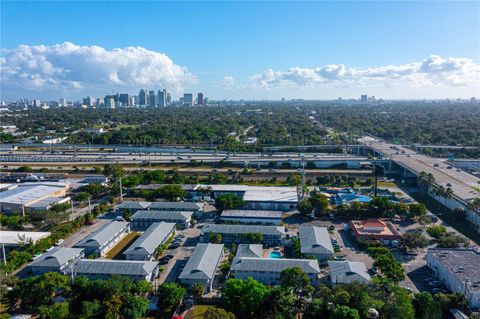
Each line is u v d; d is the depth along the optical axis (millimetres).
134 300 91562
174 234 147625
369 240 136875
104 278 108188
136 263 111938
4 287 100938
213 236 134750
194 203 173000
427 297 91500
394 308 86688
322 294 93562
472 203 155375
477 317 86250
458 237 130375
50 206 172000
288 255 128250
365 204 166500
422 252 130875
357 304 89562
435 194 189375
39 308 91375
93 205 185000
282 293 93062
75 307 96812
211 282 106312
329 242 131000
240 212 162875
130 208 169750
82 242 130250
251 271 109500
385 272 106062
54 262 114000
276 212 162875
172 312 95375
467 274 103938
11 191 192375
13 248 133750
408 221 161750
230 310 92625
